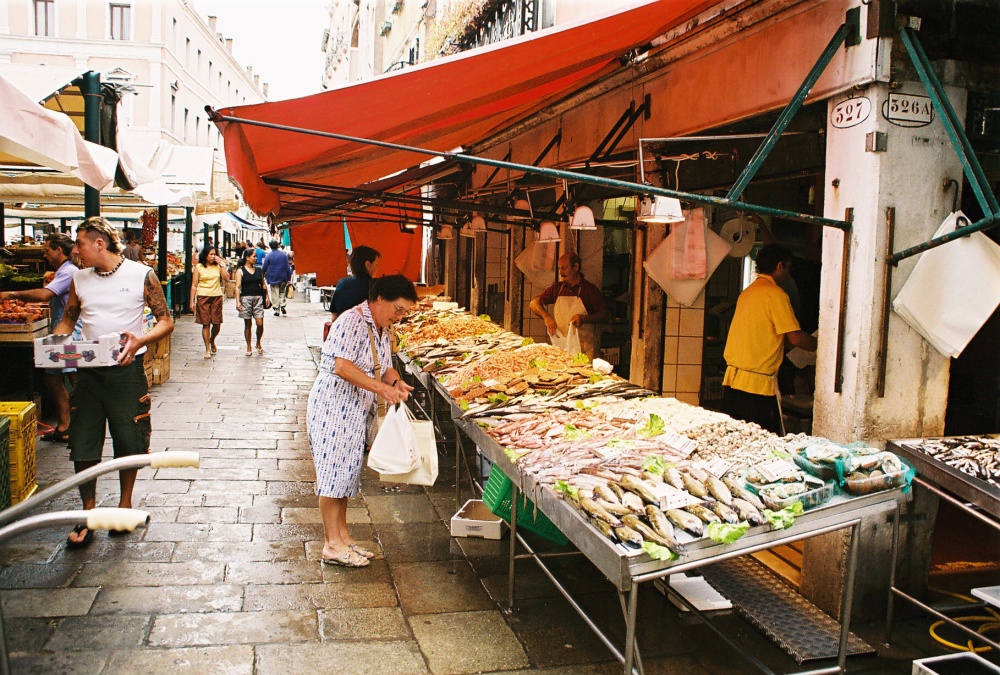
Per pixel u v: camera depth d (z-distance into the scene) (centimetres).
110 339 433
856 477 298
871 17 350
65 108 978
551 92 630
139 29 3195
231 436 730
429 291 1200
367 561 438
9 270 912
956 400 530
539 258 895
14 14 3098
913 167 361
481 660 338
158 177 969
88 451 447
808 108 423
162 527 482
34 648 329
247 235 4884
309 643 346
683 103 552
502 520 482
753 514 275
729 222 570
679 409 431
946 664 276
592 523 279
